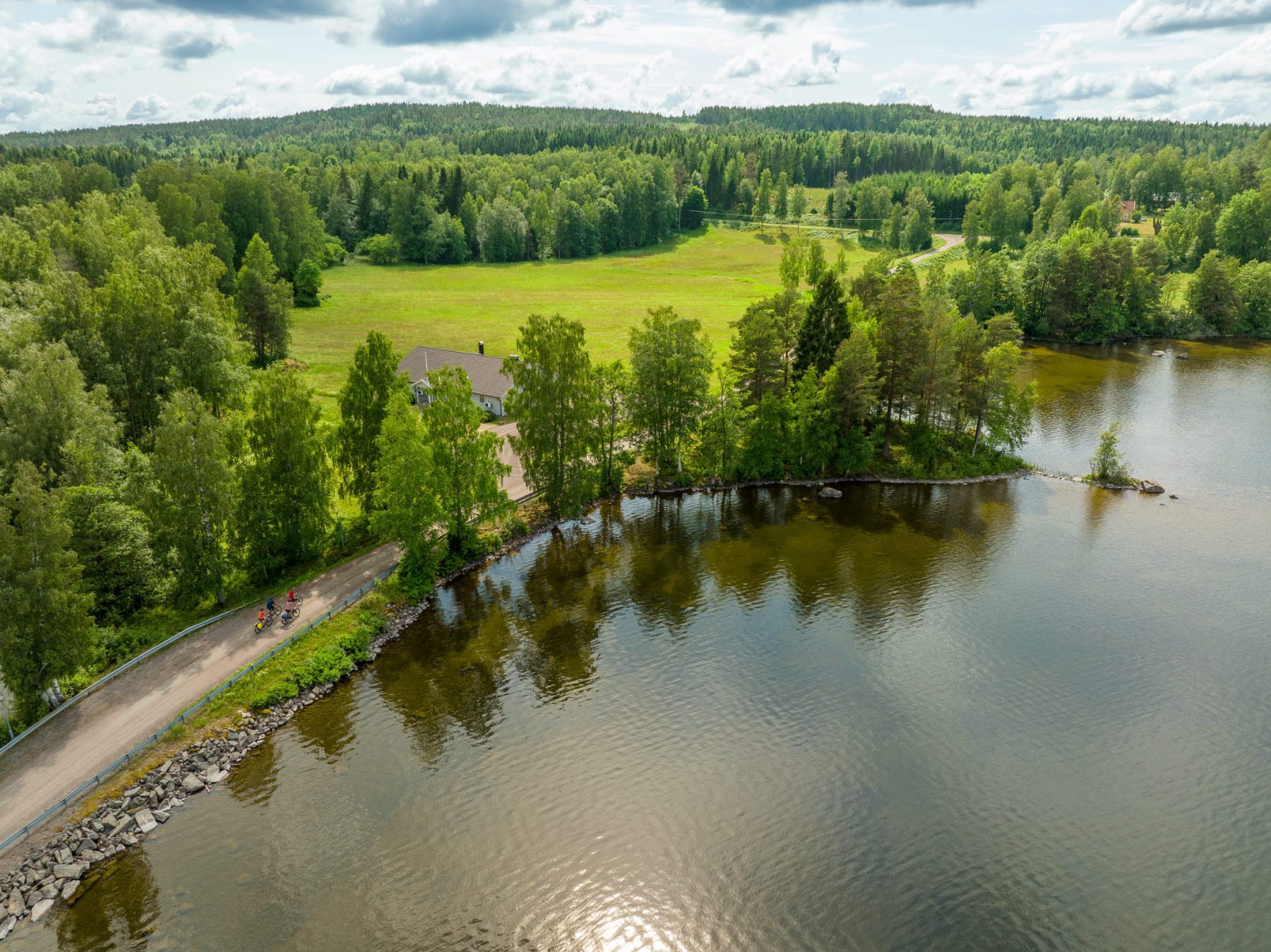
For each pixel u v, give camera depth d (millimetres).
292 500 60969
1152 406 108000
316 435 62719
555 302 176000
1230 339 147750
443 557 65625
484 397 100875
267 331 118625
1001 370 85375
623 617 59906
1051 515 77000
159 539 55875
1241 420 102312
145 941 33781
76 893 35875
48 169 149375
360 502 71500
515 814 41219
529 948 34062
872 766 44781
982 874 38062
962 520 76188
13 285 85688
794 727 48000
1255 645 55906
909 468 87062
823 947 34406
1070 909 36250
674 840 39719
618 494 82375
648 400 80812
